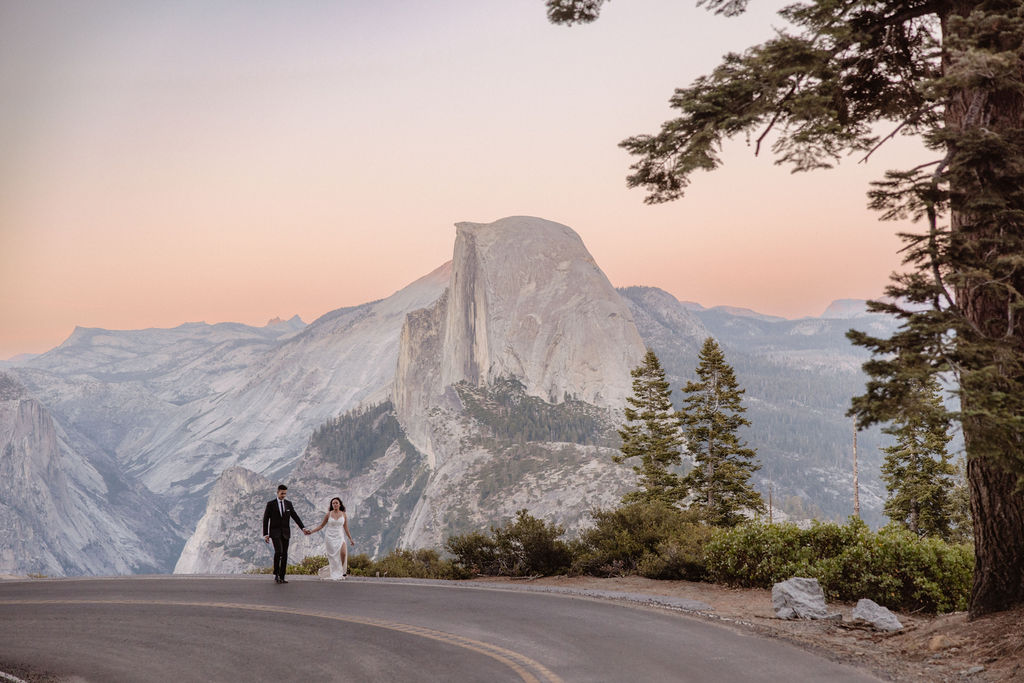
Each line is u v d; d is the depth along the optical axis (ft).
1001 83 36.09
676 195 44.73
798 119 39.22
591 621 48.49
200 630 47.16
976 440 35.27
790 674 35.76
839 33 39.81
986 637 39.42
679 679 34.76
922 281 37.06
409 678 35.50
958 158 36.58
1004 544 42.09
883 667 37.91
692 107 39.47
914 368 34.94
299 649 41.68
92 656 40.98
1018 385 35.70
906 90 48.01
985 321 41.04
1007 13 36.52
